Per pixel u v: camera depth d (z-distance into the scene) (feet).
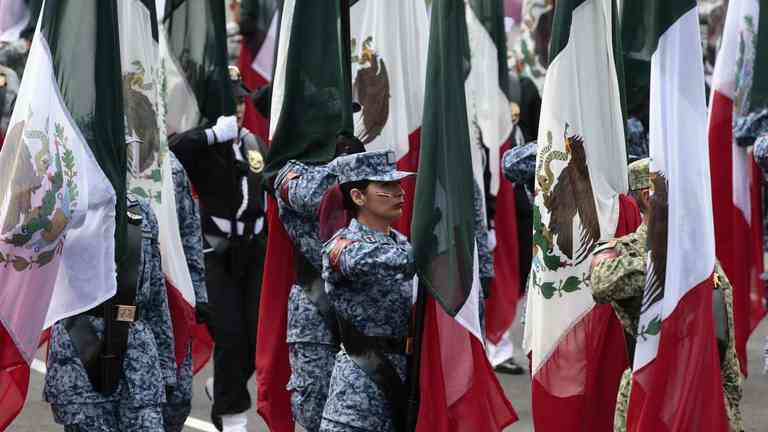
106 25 73.72
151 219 76.28
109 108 73.72
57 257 72.23
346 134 85.40
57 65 73.00
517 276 120.16
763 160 102.12
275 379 88.17
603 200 79.00
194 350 96.43
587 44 79.10
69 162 72.59
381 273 67.05
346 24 85.61
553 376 77.30
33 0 94.53
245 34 134.82
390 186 68.95
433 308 70.08
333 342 81.30
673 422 63.57
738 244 108.27
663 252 63.87
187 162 95.09
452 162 70.54
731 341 65.72
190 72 98.63
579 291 77.61
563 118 78.33
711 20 137.90
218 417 95.40
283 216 83.20
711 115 108.37
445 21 70.44
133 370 73.20
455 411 71.10
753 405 107.24
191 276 88.84
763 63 106.42
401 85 92.12
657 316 63.52
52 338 73.36
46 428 101.19
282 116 86.63
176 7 98.94
